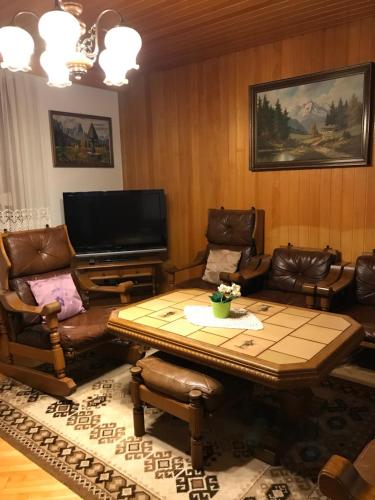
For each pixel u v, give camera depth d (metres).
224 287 2.28
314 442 2.08
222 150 4.03
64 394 2.56
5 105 3.66
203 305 2.55
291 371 1.65
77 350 2.59
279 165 3.65
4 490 1.84
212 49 3.63
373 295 2.97
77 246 4.21
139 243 4.37
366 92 3.11
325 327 2.11
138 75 4.46
